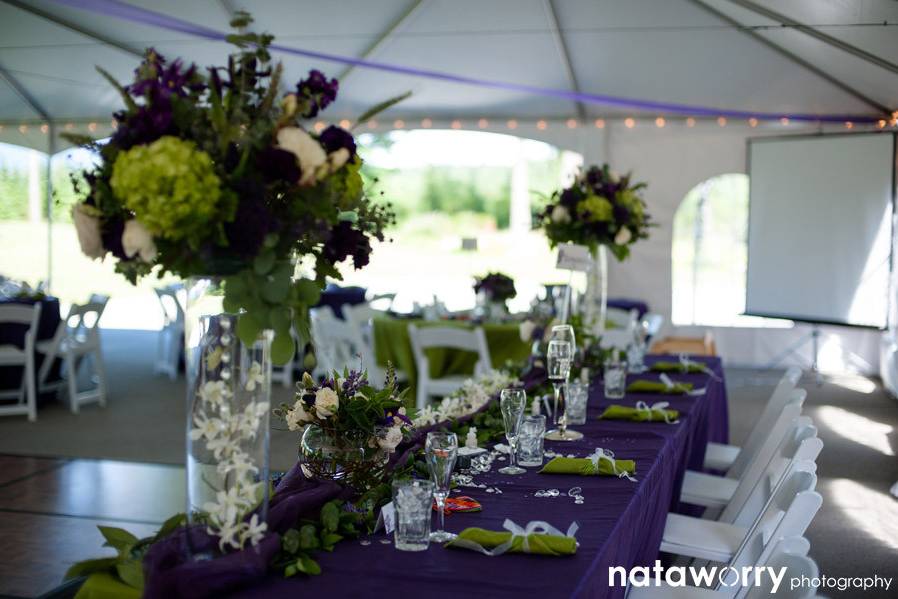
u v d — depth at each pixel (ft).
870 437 21.84
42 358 25.03
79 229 5.63
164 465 18.72
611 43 24.99
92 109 31.78
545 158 75.00
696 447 13.55
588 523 6.84
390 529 6.53
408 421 7.32
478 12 23.09
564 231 15.11
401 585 5.51
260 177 5.60
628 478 8.21
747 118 30.76
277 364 5.84
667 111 30.60
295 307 5.86
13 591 11.82
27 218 56.85
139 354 34.78
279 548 5.81
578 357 14.44
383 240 6.75
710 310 43.06
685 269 50.67
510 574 5.69
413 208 78.38
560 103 30.32
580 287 15.38
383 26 23.94
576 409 10.90
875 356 32.17
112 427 22.39
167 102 5.43
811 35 21.62
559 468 8.34
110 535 6.00
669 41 24.68
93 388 27.78
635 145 32.40
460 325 22.74
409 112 31.30
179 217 5.21
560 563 5.90
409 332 21.02
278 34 24.26
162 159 5.15
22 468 18.38
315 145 5.63
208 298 5.68
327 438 7.08
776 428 11.68
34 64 27.02
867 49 21.26
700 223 38.55
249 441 5.69
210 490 5.63
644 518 8.17
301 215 5.82
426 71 27.22
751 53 25.17
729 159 31.86
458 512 7.07
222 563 5.45
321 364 26.63
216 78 5.60
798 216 30.12
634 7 22.57
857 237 28.73
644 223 15.56
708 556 9.90
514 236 74.69
